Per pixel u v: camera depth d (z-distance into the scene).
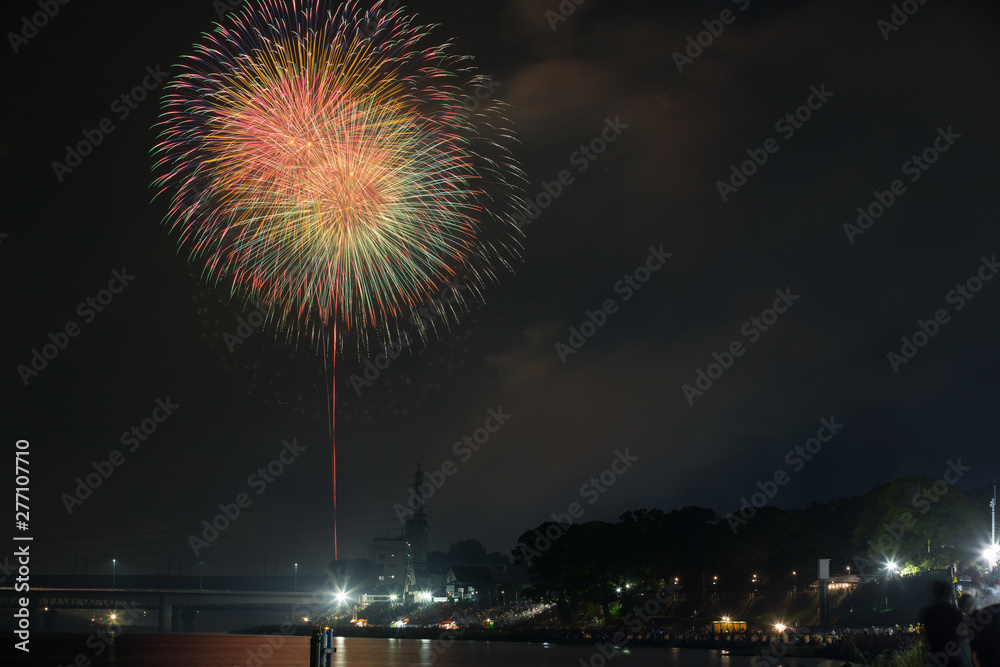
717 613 159.38
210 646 120.75
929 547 126.94
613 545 165.50
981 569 96.12
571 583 162.75
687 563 165.38
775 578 163.75
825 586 115.25
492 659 85.94
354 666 74.44
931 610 22.41
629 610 169.38
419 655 93.19
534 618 184.50
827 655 84.19
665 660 84.31
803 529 163.50
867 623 120.56
